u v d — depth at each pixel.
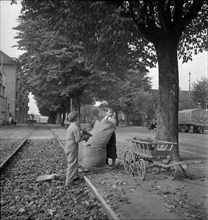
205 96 57.00
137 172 8.32
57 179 7.85
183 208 5.23
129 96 61.62
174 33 9.86
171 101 9.73
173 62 9.84
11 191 6.67
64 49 24.84
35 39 26.70
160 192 6.27
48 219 4.98
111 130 8.94
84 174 8.12
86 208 5.52
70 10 7.97
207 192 6.31
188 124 44.47
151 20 9.80
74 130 7.25
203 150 15.38
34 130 34.28
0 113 51.06
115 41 10.80
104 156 8.98
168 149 7.93
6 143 17.34
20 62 29.78
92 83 28.66
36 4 8.32
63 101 45.72
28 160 11.23
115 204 5.42
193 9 9.75
